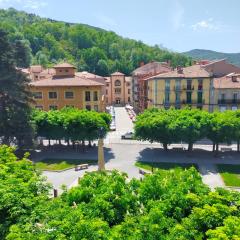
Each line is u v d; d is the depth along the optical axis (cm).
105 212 1600
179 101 7275
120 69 17038
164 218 1469
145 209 1653
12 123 4797
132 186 1931
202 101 7169
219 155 5178
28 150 5038
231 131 4794
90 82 7169
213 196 1634
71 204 1769
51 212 1562
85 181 1988
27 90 5241
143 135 5062
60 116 5206
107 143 6053
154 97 7406
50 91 7100
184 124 4784
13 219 1630
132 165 4653
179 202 1620
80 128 5084
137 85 10606
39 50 18800
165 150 5366
